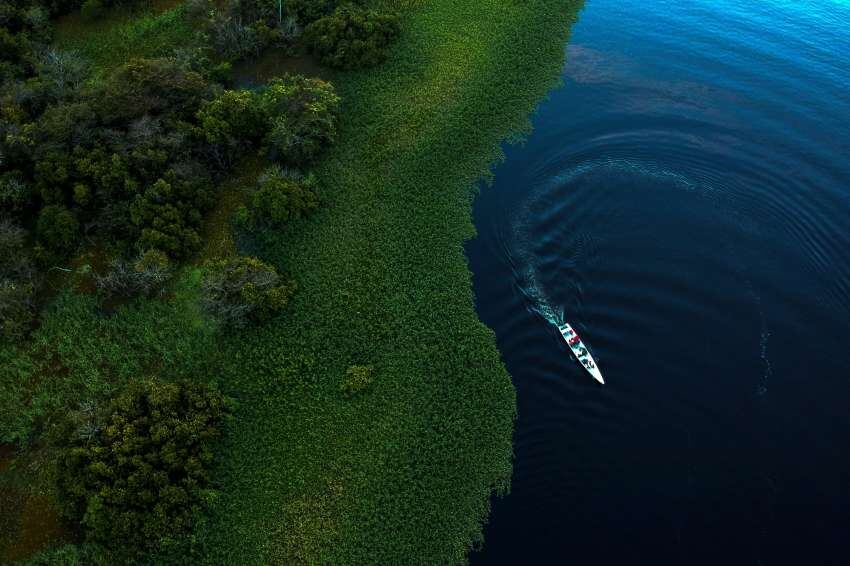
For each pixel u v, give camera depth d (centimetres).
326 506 3831
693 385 4512
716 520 3903
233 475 3916
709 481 4062
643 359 4647
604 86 6981
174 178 5038
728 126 6506
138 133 5147
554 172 6012
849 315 4966
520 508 3953
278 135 5431
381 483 3938
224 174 5497
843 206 5734
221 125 5356
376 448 4081
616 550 3788
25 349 4356
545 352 4675
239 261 4753
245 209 5119
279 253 5056
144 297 4666
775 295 5075
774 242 5469
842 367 4644
